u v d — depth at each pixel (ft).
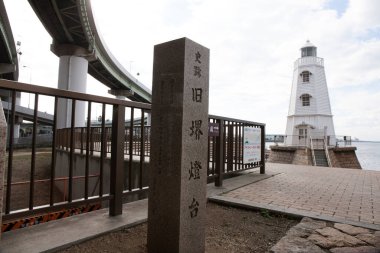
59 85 85.20
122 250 8.52
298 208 13.19
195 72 8.37
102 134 11.60
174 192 7.84
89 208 19.02
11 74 134.92
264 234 10.41
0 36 77.36
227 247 9.16
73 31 78.54
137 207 12.75
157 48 8.72
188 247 7.91
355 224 10.77
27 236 8.86
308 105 96.78
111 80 124.67
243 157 23.12
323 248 8.64
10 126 8.61
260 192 16.99
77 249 8.44
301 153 74.69
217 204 14.74
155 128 8.52
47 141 123.65
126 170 25.23
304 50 105.60
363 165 175.32
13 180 51.67
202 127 8.55
